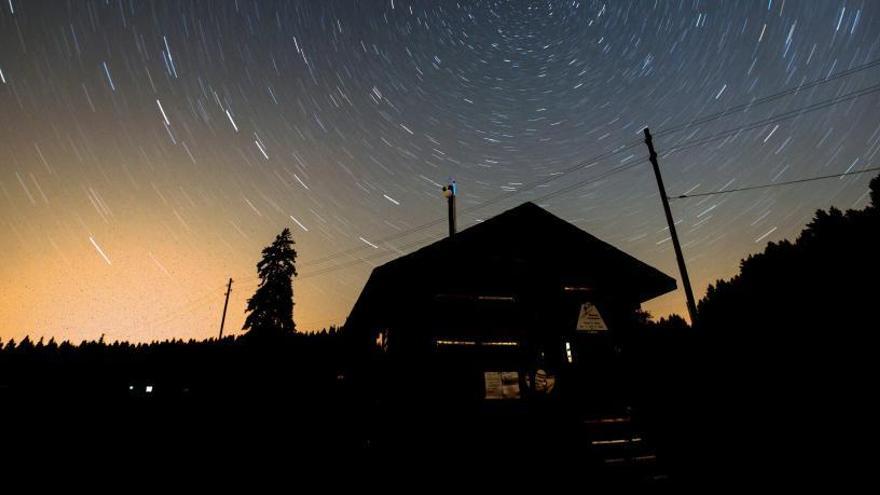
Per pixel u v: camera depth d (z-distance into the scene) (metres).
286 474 7.10
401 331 6.71
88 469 7.39
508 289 7.28
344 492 6.18
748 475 6.31
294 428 10.48
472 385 6.46
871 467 5.79
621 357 7.18
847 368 8.75
